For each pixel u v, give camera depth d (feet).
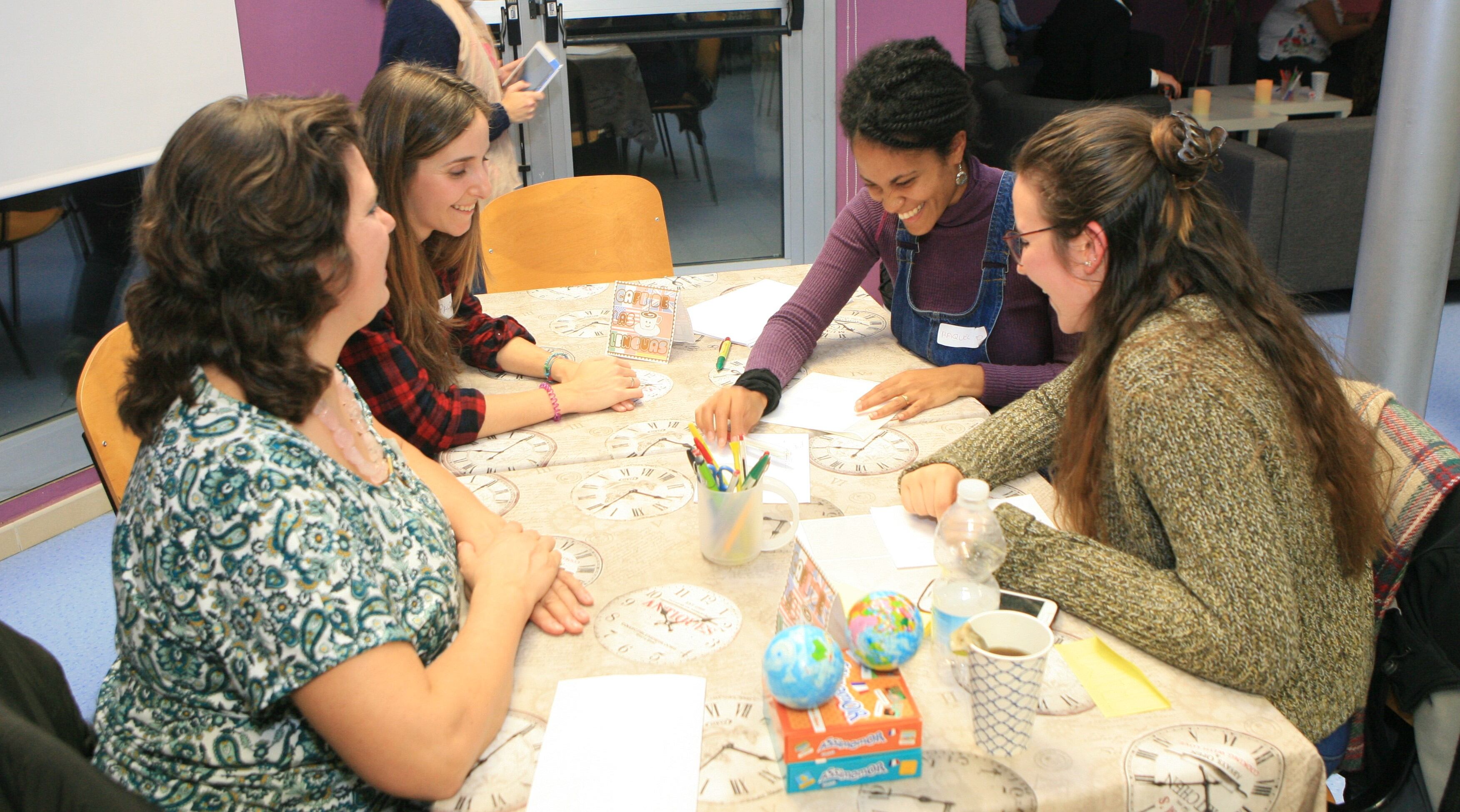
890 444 4.99
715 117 12.87
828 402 5.49
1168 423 3.13
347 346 4.87
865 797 2.79
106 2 8.86
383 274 3.18
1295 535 3.29
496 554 3.70
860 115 5.22
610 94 12.50
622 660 3.41
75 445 9.62
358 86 11.66
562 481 4.72
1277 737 2.97
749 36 12.46
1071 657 3.31
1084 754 2.92
